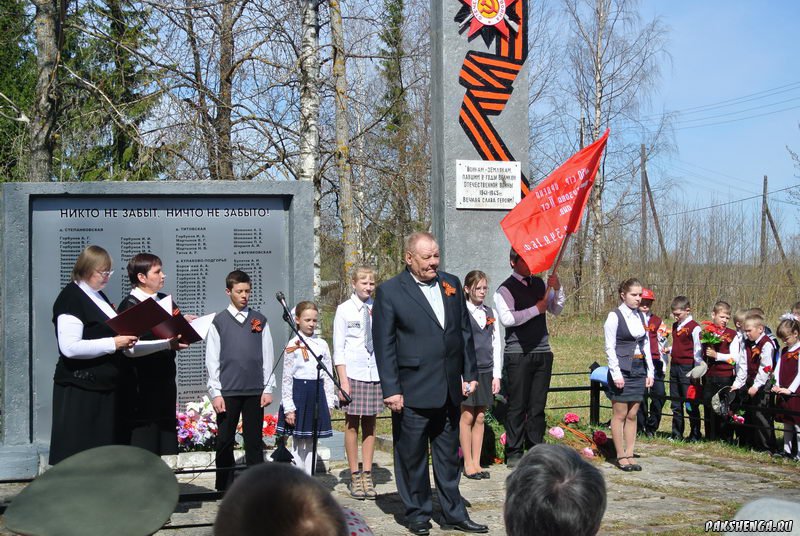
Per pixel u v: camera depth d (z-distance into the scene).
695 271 27.25
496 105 9.04
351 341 6.61
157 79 11.54
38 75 11.40
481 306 7.21
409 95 19.19
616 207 34.25
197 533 5.42
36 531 1.53
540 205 7.45
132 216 7.72
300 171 12.99
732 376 9.10
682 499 6.41
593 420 9.69
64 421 5.10
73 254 7.59
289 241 8.00
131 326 5.04
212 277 7.86
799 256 26.03
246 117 12.75
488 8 8.98
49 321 7.52
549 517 2.05
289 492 1.51
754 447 8.73
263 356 6.38
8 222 7.36
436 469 5.68
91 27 11.70
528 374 7.52
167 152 12.01
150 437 5.48
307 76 12.81
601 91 32.28
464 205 8.91
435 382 5.55
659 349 10.02
